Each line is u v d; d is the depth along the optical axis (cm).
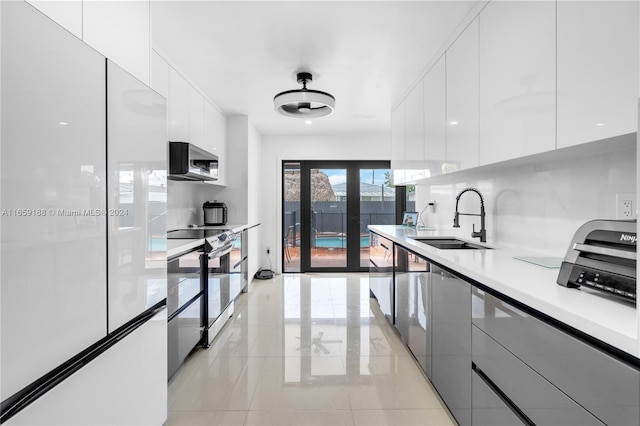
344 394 195
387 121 444
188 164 252
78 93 101
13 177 80
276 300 387
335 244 543
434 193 346
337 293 417
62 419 96
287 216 543
